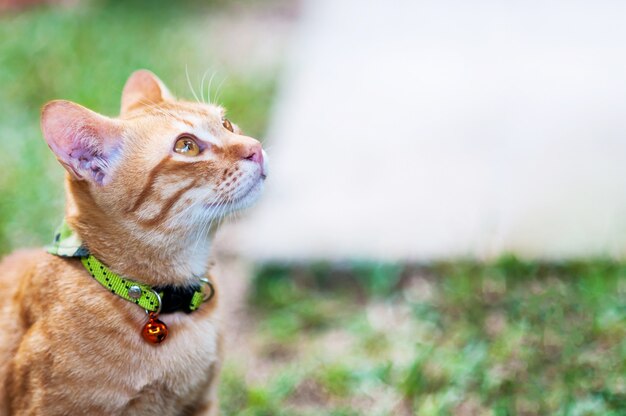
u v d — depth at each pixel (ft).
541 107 4.33
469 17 5.98
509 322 3.12
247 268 3.43
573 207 3.49
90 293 2.49
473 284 3.26
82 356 2.47
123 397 2.50
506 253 3.28
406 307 3.28
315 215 3.59
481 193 3.64
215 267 2.77
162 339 2.51
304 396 3.03
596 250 3.27
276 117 4.47
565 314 3.12
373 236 3.46
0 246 3.45
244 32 5.95
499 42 5.40
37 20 5.49
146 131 2.52
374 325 3.23
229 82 4.69
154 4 6.35
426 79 4.88
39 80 4.60
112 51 4.97
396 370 3.04
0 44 5.02
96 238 2.52
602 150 3.84
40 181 3.75
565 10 5.93
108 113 4.12
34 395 2.47
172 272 2.55
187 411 2.66
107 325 2.48
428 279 3.34
